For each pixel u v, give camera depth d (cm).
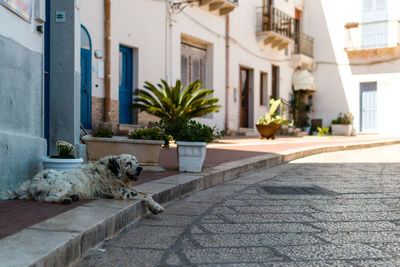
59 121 643
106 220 337
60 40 646
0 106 423
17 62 459
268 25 1992
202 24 1596
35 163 493
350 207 480
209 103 1170
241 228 386
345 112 2362
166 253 312
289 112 2258
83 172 422
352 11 2320
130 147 646
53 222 318
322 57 2430
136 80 1288
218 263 290
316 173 795
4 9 427
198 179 595
